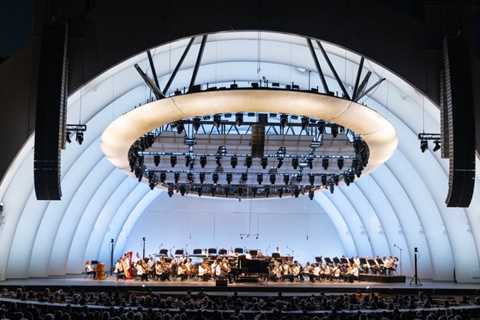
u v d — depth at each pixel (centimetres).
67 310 1752
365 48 2530
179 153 3294
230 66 3394
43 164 2202
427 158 3406
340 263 3872
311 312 1702
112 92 3186
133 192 4691
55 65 2250
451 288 3158
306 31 2520
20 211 3197
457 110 2309
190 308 1934
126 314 1523
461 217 3528
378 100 3291
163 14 2502
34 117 2516
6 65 2530
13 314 1491
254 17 2502
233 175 4056
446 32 2547
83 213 3978
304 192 4303
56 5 2536
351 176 3522
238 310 1653
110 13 2505
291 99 2244
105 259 4781
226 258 3738
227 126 3722
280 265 3719
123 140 2680
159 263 3703
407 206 3928
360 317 1628
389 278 3678
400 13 2548
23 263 3503
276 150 3206
